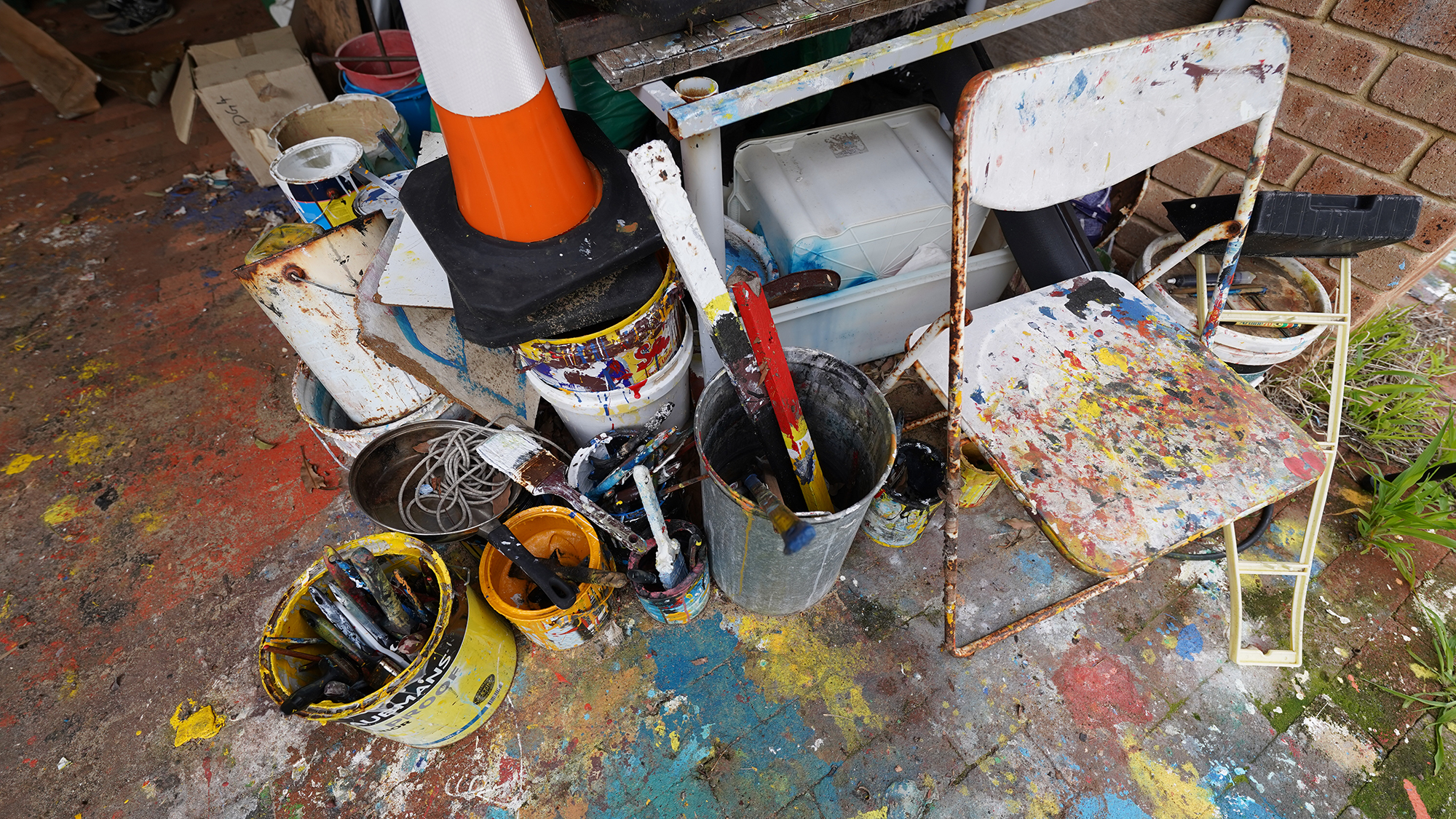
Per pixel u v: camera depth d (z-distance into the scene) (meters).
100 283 2.48
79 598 1.67
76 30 3.82
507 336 1.21
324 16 2.90
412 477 1.64
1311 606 1.58
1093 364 1.28
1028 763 1.39
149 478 1.90
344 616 1.25
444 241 1.22
